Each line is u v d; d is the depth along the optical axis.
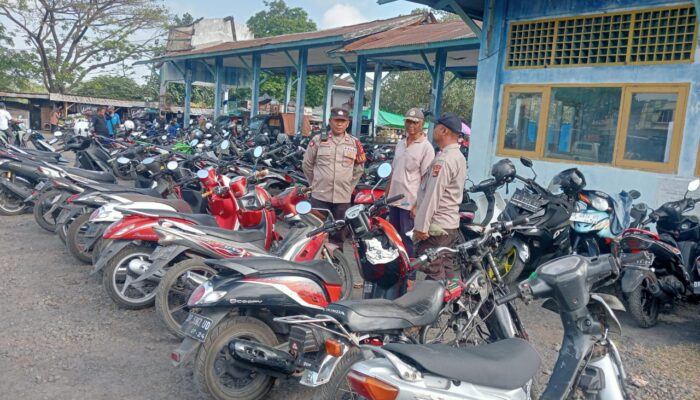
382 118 26.64
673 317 5.75
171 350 4.48
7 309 5.18
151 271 4.70
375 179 8.76
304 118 17.80
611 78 7.46
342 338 3.10
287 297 3.68
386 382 2.38
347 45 15.39
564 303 3.01
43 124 31.95
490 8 8.59
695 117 6.73
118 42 36.88
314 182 6.09
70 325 4.86
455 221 4.80
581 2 7.70
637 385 4.16
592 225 5.70
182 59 22.50
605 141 7.56
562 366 3.03
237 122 17.91
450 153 4.66
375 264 4.23
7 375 3.96
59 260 6.77
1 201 9.09
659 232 6.08
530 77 8.28
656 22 7.10
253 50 17.81
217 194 5.79
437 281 3.46
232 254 4.62
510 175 6.41
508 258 5.96
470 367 2.51
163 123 20.69
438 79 13.68
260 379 3.68
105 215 5.73
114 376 4.02
